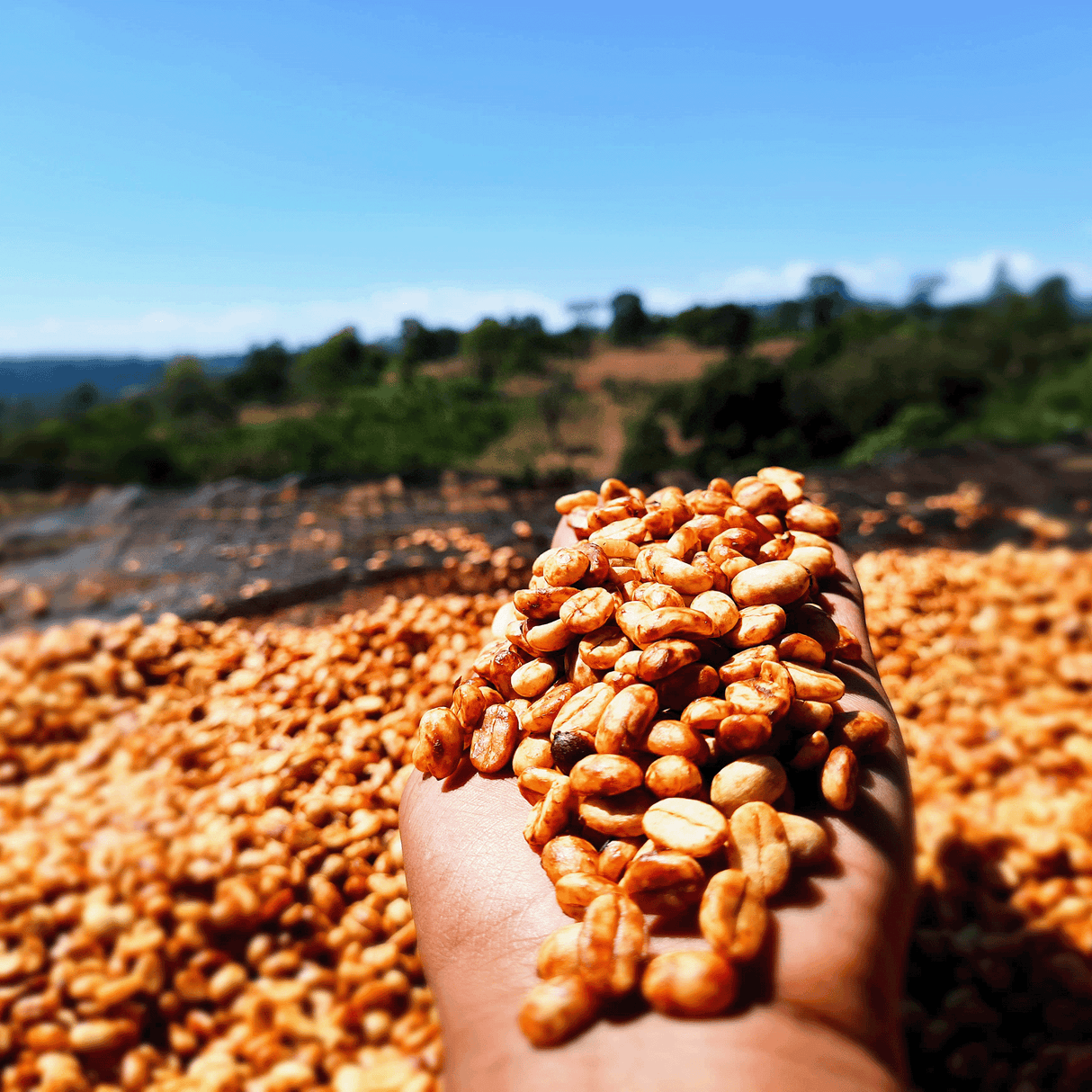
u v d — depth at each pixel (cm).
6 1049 19
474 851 14
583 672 15
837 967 11
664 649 14
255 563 37
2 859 22
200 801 22
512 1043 11
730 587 16
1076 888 22
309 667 25
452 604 29
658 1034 10
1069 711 29
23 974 20
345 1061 18
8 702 28
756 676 14
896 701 28
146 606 33
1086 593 36
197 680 28
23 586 36
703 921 11
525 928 13
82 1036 19
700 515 18
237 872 20
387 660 25
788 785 13
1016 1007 20
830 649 16
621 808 13
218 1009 19
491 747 15
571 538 21
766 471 22
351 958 19
